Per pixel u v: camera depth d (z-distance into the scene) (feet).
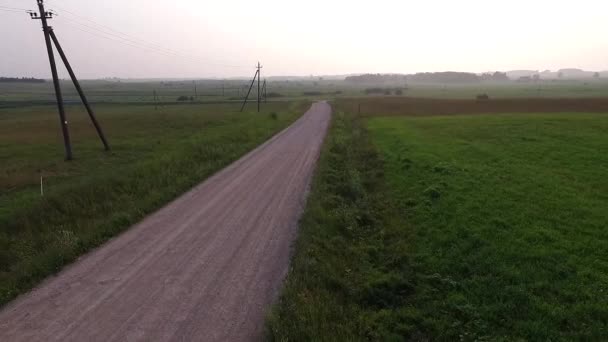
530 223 43.42
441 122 152.56
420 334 26.04
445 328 26.48
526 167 70.13
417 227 44.19
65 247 37.86
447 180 63.10
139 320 26.94
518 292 29.45
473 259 35.42
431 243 39.81
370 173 74.43
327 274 32.48
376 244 40.47
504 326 26.20
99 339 24.88
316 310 27.12
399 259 36.35
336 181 65.82
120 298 29.89
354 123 172.96
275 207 52.85
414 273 34.04
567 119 137.18
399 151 93.66
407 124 152.76
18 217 48.55
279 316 26.37
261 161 86.07
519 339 24.56
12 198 62.69
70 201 52.95
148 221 48.01
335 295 29.99
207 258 37.11
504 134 109.91
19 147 116.67
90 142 125.59
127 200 55.31
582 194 53.31
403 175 70.18
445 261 35.53
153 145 117.50
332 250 37.78
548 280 31.19
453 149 91.66
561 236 39.37
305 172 73.97
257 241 41.11
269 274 33.60
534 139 98.73
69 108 284.61
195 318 27.12
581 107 223.51
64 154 104.94
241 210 51.88
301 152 96.73
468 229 42.16
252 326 26.17
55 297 30.17
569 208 47.73
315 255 35.91
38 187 70.95
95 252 38.75
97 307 28.66
